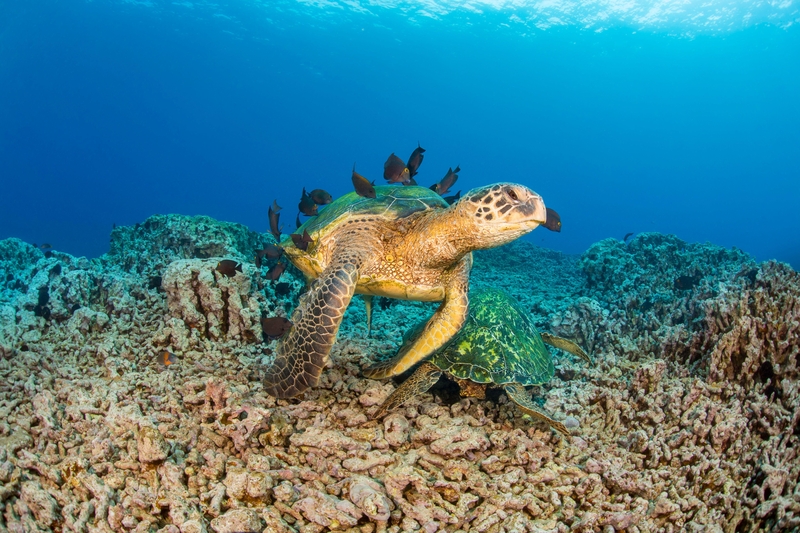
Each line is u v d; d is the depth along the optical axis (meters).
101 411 1.33
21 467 1.14
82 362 1.64
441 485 1.15
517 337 1.53
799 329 1.58
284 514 1.09
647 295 2.49
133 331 1.83
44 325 1.85
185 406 1.37
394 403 1.35
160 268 2.43
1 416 1.34
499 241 1.35
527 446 1.29
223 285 1.78
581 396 1.55
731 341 1.63
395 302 2.59
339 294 1.30
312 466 1.23
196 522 1.00
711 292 2.14
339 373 1.52
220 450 1.26
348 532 1.06
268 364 1.61
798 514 1.17
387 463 1.21
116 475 1.13
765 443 1.36
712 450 1.34
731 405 1.50
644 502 1.17
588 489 1.20
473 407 1.47
